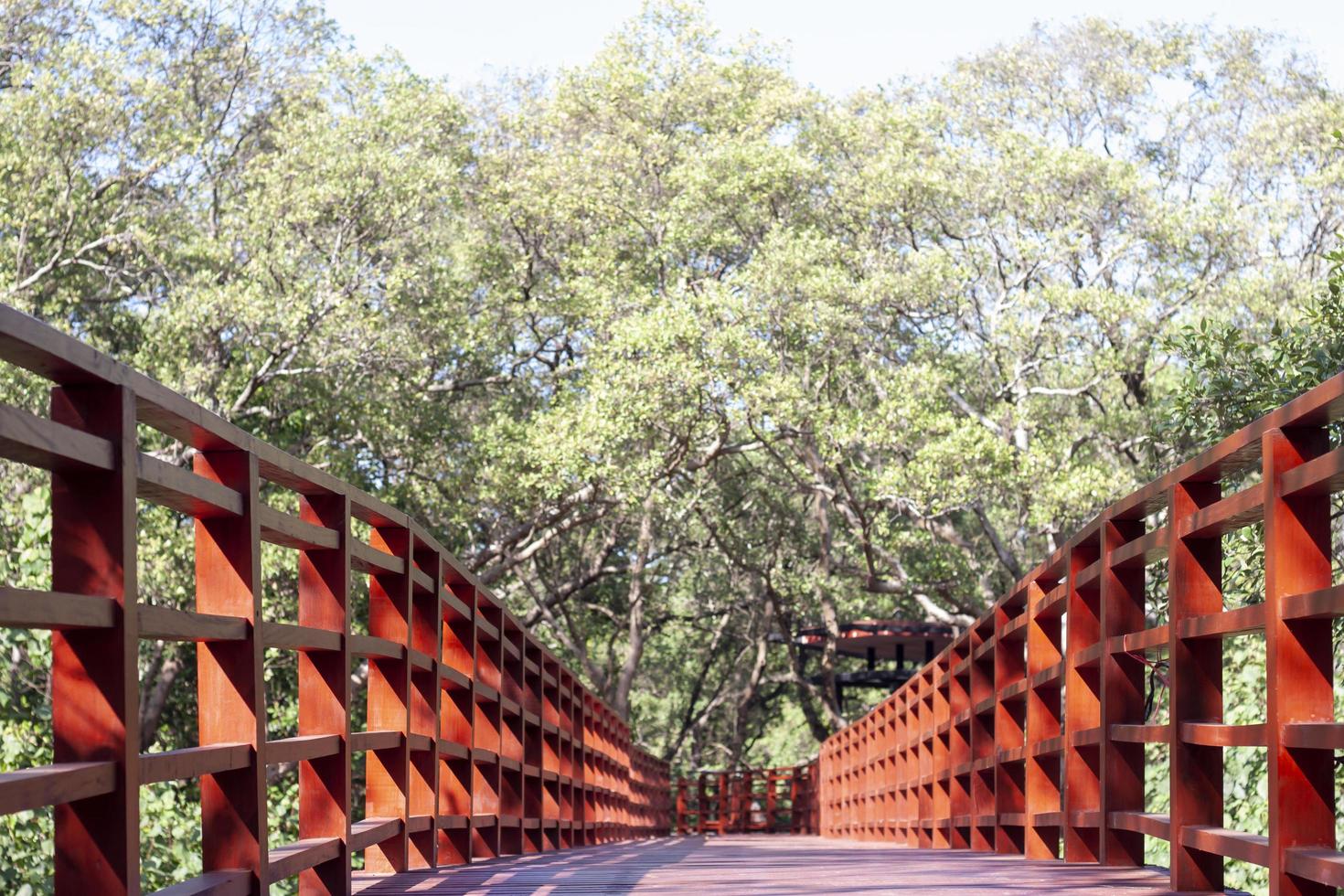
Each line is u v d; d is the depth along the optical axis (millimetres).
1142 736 4230
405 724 4816
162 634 2494
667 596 29172
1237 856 3291
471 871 5293
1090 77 26406
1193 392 7531
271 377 16641
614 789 14141
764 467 25547
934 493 17719
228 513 2883
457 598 6020
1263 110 25766
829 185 22531
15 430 1959
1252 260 20000
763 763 35219
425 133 19828
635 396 18438
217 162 20141
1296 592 2949
